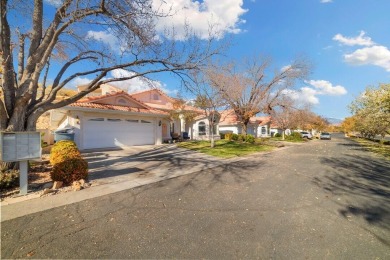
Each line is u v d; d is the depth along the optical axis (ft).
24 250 9.82
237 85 70.49
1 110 19.93
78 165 20.17
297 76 73.05
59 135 38.93
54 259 9.24
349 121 187.21
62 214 13.70
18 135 16.60
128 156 37.88
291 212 14.90
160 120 58.13
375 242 11.11
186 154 42.78
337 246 10.66
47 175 22.35
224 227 12.42
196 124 88.69
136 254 9.67
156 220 13.14
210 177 24.71
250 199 17.40
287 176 26.18
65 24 22.68
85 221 12.81
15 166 20.12
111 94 49.32
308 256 9.79
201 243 10.68
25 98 20.67
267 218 13.83
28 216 13.32
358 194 19.38
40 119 68.13
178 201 16.55
